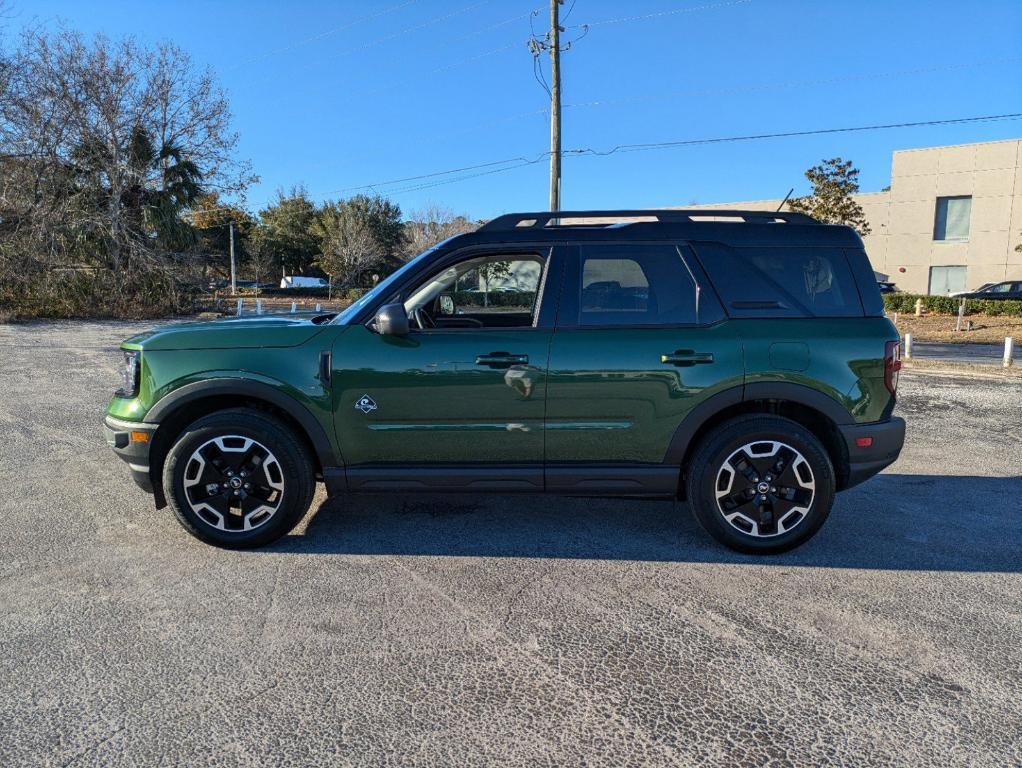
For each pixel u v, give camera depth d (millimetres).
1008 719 2568
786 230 4148
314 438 4020
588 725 2539
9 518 4621
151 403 4008
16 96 25547
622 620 3322
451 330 4031
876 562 4020
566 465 4062
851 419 3980
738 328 3994
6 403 8844
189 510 4043
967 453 6676
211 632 3174
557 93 21656
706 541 4336
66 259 27125
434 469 4062
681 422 3990
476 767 2314
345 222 67438
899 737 2469
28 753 2361
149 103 28094
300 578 3754
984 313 27875
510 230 4188
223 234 67500
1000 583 3744
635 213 4234
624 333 3994
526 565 3953
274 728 2510
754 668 2910
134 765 2314
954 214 33000
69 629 3189
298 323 4254
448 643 3098
